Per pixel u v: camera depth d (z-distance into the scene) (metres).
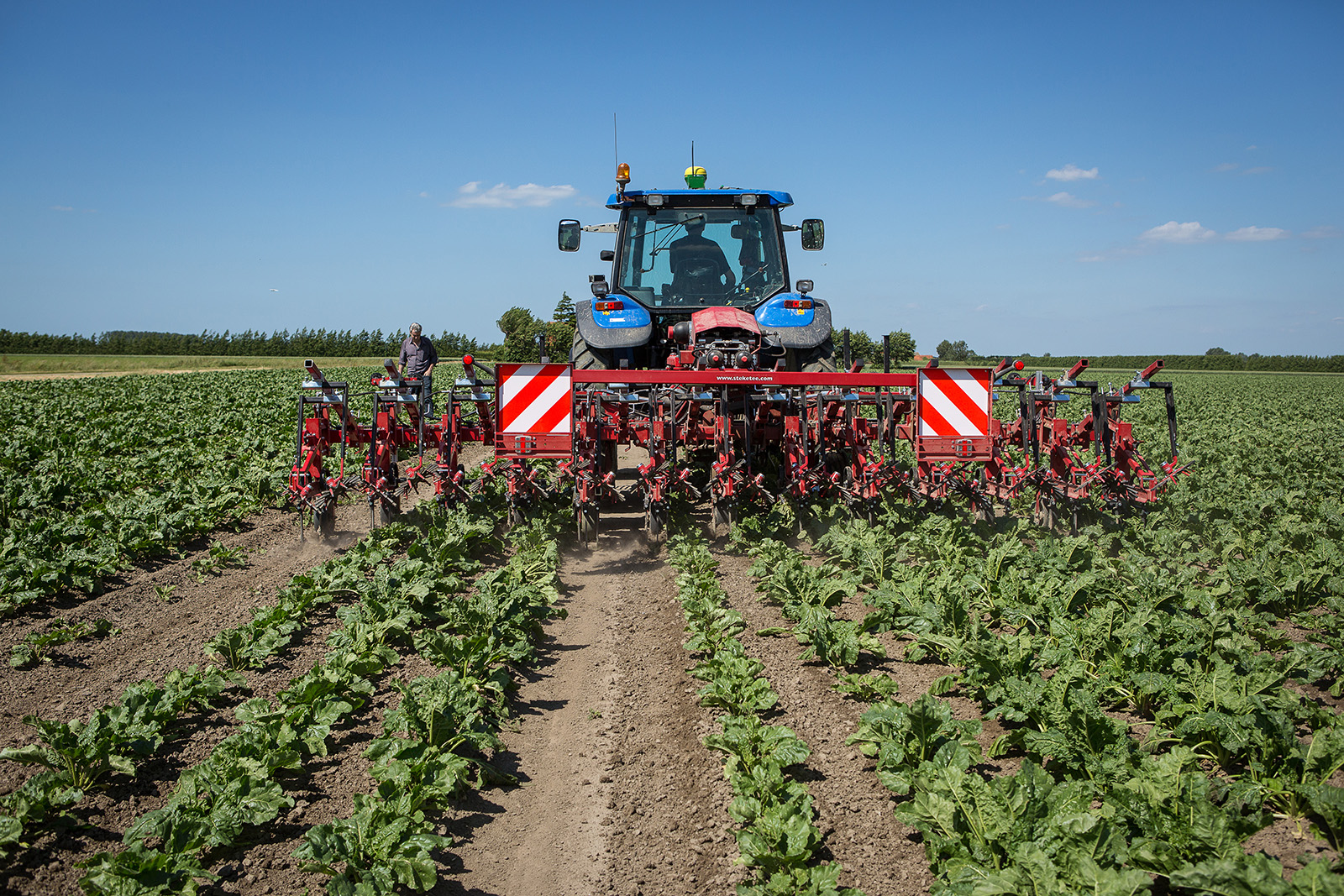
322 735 4.60
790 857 3.57
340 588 7.05
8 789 4.25
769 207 10.45
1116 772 3.99
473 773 4.55
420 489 12.30
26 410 23.52
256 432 18.53
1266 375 77.69
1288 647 5.78
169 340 89.25
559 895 3.64
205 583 7.87
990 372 8.37
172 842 3.67
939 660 5.86
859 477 8.65
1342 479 12.73
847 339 9.68
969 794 3.77
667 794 4.38
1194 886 3.13
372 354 89.88
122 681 5.59
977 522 8.63
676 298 10.39
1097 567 7.28
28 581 7.05
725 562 8.21
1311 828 3.83
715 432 8.59
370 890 3.38
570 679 5.76
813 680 5.55
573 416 8.09
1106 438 8.91
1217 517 9.61
